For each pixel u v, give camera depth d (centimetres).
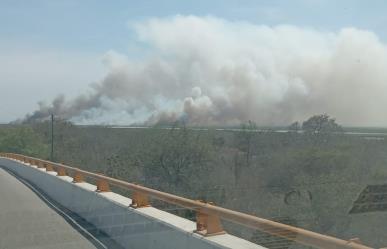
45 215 1444
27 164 3394
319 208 1792
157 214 934
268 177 2467
